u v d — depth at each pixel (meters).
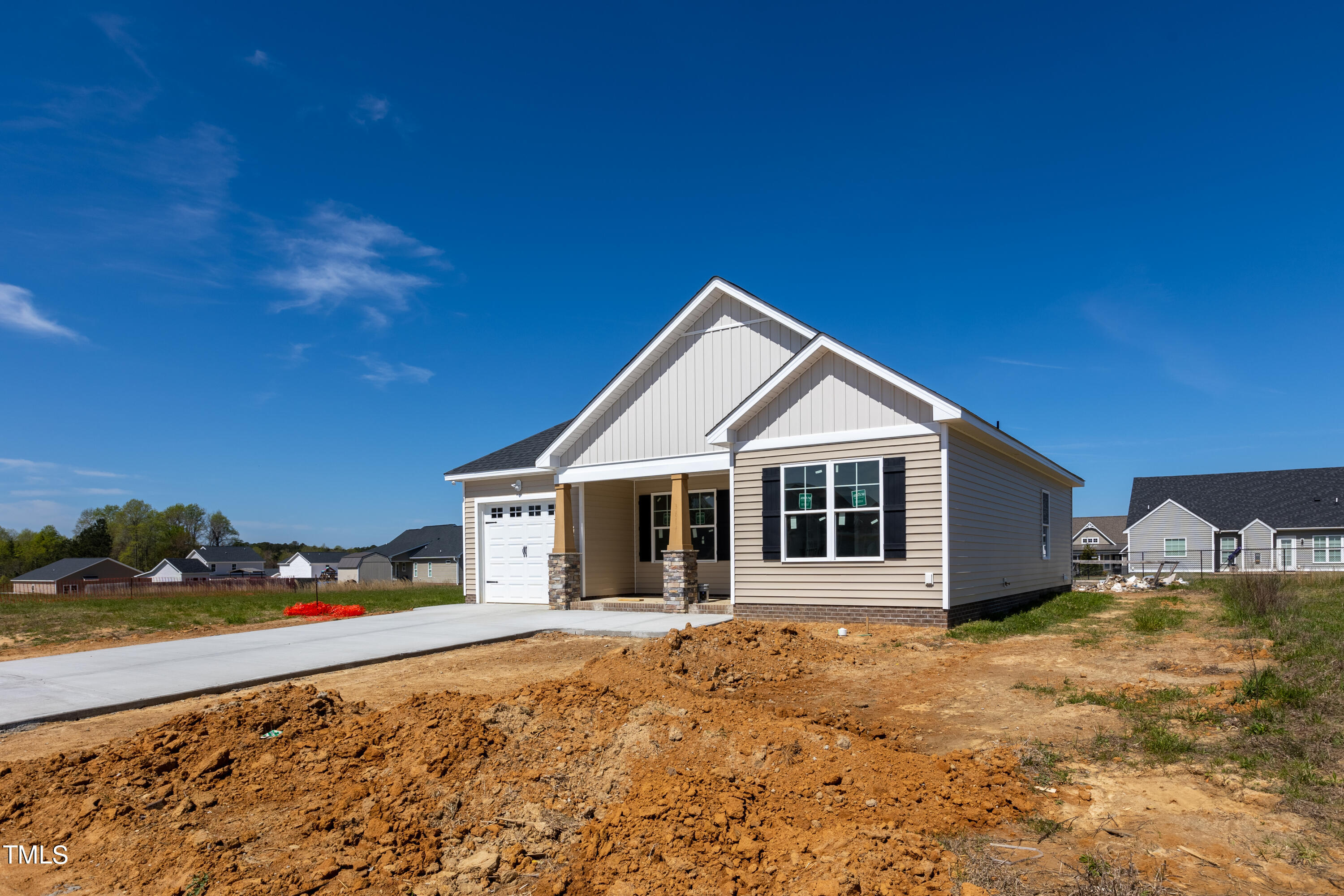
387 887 4.40
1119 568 36.16
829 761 5.52
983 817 4.76
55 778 6.07
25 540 108.88
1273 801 4.76
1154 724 6.39
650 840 4.66
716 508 18.42
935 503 12.92
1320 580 20.80
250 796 5.71
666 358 17.19
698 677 9.25
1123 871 3.93
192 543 116.62
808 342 15.36
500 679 10.04
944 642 11.49
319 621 17.42
